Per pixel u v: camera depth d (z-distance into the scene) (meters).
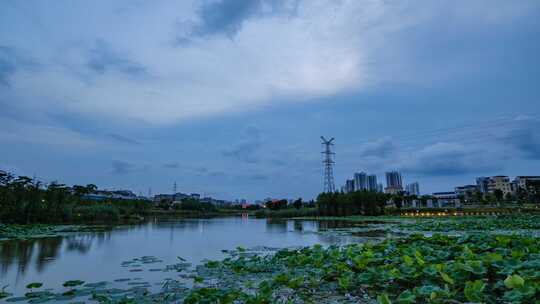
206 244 11.30
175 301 4.29
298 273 5.83
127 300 4.15
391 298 4.17
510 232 14.27
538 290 3.45
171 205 71.56
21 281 5.65
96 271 6.47
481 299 3.55
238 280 5.55
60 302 4.31
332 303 4.04
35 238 13.05
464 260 5.07
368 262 5.66
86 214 27.70
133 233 15.73
